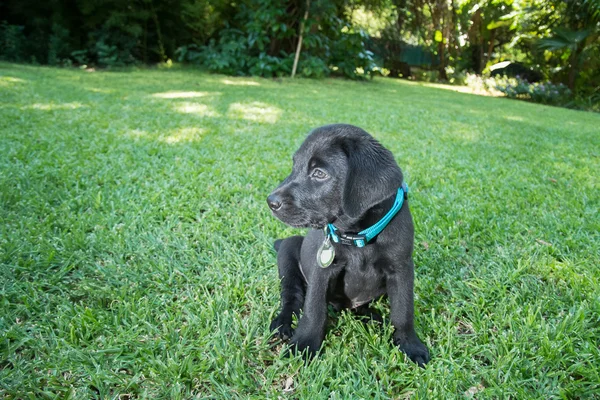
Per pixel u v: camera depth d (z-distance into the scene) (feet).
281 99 8.11
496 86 14.38
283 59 12.38
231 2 13.79
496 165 4.59
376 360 1.84
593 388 1.62
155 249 2.63
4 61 11.84
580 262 2.53
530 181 4.11
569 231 2.93
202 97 7.84
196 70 12.61
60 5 12.35
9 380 1.61
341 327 2.04
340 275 1.94
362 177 1.73
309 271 2.03
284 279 2.20
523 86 13.58
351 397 1.59
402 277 1.85
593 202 3.58
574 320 1.94
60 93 7.22
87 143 4.59
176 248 2.67
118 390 1.63
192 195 3.40
